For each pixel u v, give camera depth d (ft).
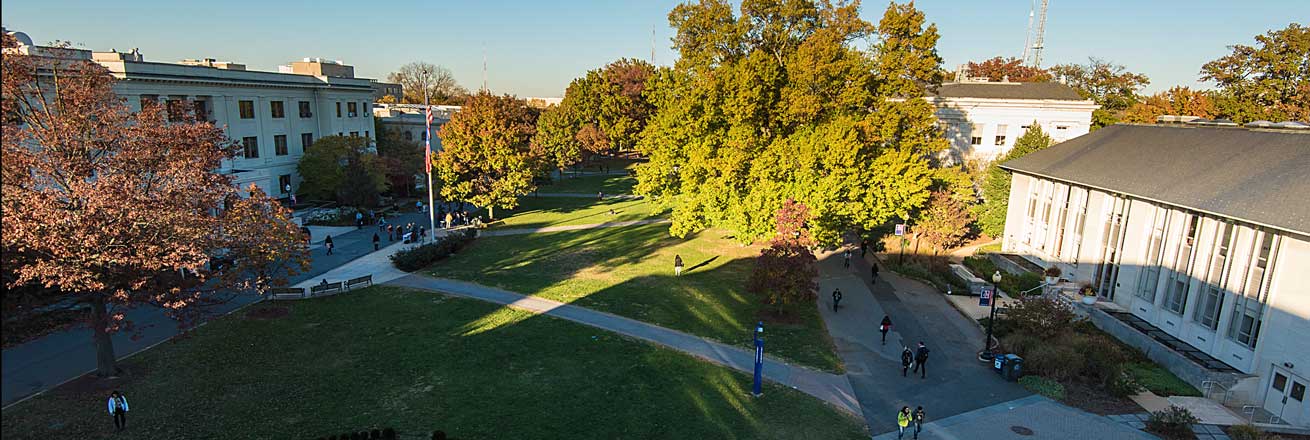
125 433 66.44
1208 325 92.32
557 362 88.02
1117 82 281.54
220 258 122.11
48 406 71.15
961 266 140.36
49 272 64.08
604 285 126.62
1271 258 81.97
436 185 243.40
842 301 120.16
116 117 78.18
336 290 117.80
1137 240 106.01
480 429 69.56
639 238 172.76
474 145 184.44
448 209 207.72
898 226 139.44
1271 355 81.46
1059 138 184.24
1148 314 103.40
